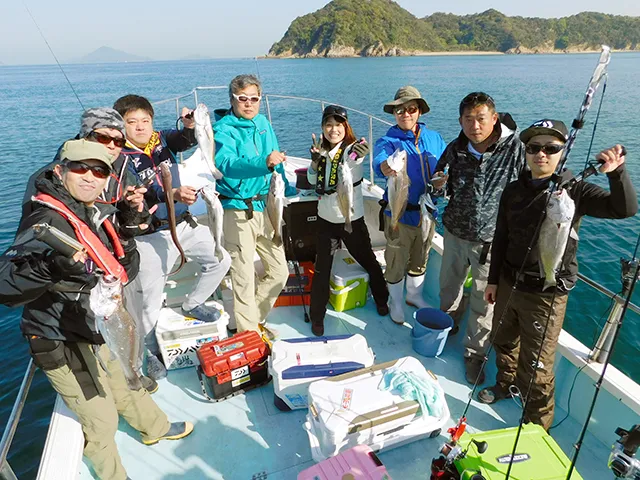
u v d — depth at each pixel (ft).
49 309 6.64
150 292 10.43
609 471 8.68
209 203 9.53
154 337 11.28
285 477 8.46
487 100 9.30
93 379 7.32
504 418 9.91
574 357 9.64
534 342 8.84
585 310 24.22
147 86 183.11
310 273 13.97
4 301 5.75
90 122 7.95
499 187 10.02
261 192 11.41
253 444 9.22
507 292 9.12
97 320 6.40
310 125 79.46
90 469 8.48
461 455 7.30
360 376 9.29
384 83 159.63
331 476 7.45
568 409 10.13
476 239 10.40
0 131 85.66
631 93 108.99
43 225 5.53
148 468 8.70
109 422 7.63
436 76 193.26
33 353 6.75
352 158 11.32
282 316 13.58
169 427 9.36
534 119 80.02
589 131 63.41
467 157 10.10
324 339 10.68
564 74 193.88
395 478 8.43
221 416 9.98
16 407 6.97
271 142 11.78
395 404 8.56
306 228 14.14
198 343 11.28
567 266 8.27
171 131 11.07
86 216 6.88
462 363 11.70
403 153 10.77
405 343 12.39
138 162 9.85
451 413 10.05
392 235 12.35
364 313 13.75
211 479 8.46
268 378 10.86
